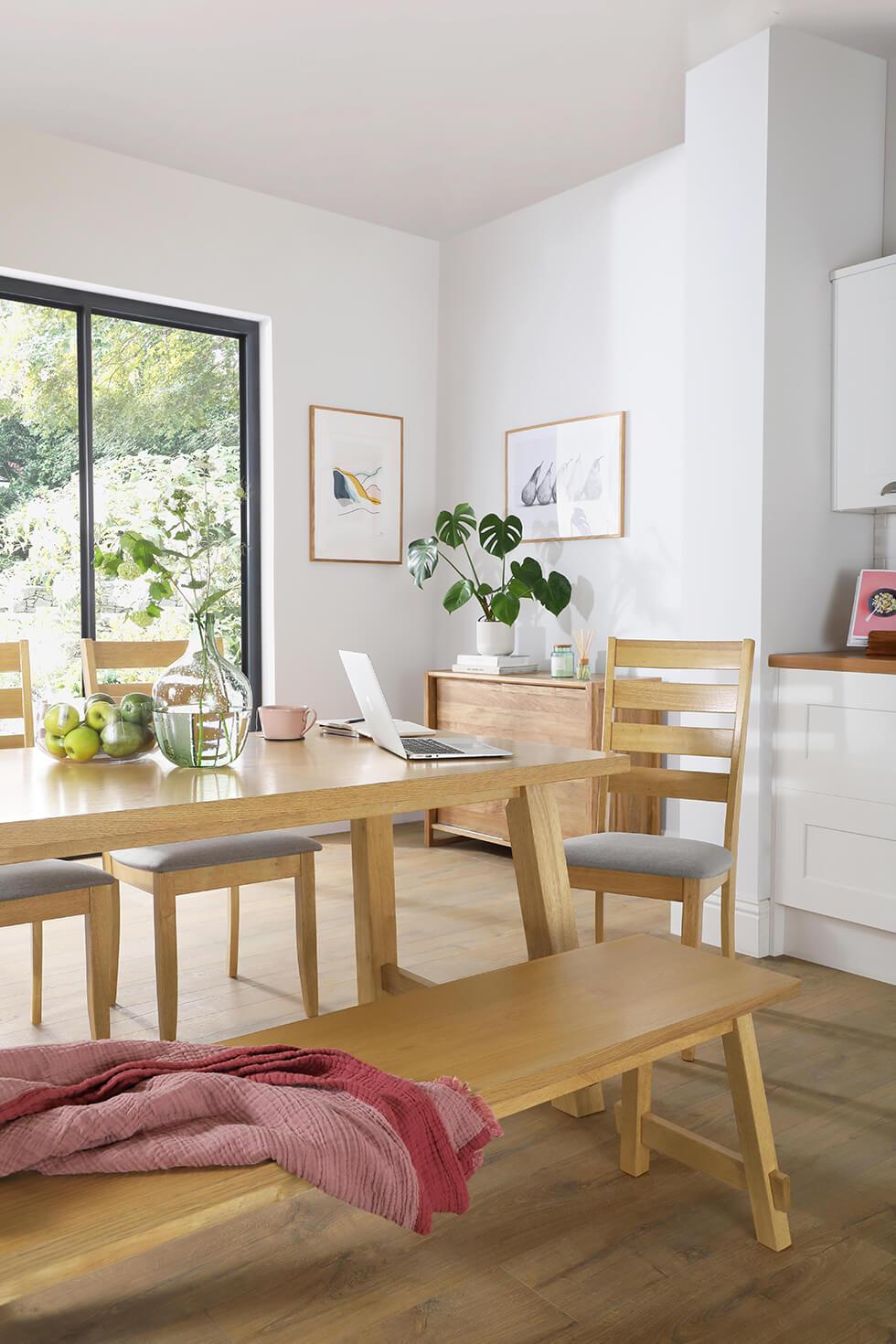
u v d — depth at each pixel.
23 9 3.20
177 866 2.50
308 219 4.88
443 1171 1.38
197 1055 1.52
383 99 3.81
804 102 3.38
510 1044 1.63
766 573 3.35
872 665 3.06
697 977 1.94
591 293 4.59
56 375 4.41
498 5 3.19
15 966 3.23
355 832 2.47
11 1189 1.23
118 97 3.79
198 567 4.75
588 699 4.05
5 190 4.04
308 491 4.95
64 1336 1.60
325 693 5.06
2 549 4.31
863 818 3.12
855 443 3.42
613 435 4.48
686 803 3.59
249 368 4.84
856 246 3.55
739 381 3.39
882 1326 1.62
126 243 4.34
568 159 4.34
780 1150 2.13
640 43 3.40
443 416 5.38
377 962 2.43
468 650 5.26
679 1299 1.67
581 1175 2.06
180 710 2.01
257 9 3.21
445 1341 1.58
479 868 4.41
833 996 3.01
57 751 2.12
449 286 5.32
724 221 3.43
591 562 4.63
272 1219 1.92
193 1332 1.60
